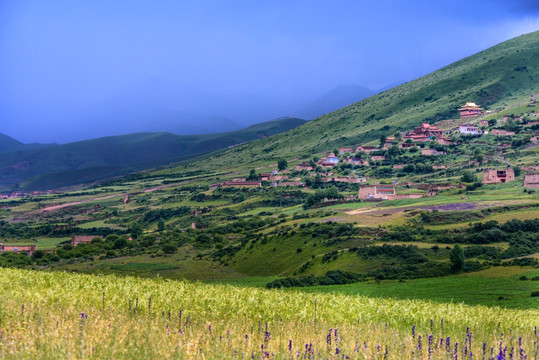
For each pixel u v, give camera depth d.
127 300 27.48
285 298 34.38
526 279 99.25
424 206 185.25
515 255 124.31
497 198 185.00
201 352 16.86
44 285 33.62
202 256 182.25
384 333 22.64
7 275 38.75
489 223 147.50
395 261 129.88
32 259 195.75
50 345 16.14
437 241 143.88
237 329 21.45
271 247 168.12
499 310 37.50
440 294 92.38
